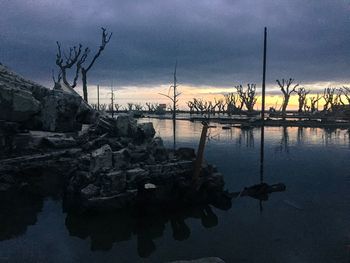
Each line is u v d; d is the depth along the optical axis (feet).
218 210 52.44
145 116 335.88
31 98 82.94
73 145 83.25
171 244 40.47
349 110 265.54
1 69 98.73
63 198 56.70
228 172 78.95
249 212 51.19
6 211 51.72
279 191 62.28
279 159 96.84
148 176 52.90
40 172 70.13
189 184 53.72
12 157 73.72
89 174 51.93
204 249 38.73
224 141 139.85
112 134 84.69
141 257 37.04
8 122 77.20
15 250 38.32
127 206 49.37
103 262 35.81
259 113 349.82
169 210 51.88
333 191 62.23
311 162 91.76
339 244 39.01
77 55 173.78
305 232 42.80
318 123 221.46
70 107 94.48
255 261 35.24
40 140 81.05
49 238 42.06
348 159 96.73
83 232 44.21
